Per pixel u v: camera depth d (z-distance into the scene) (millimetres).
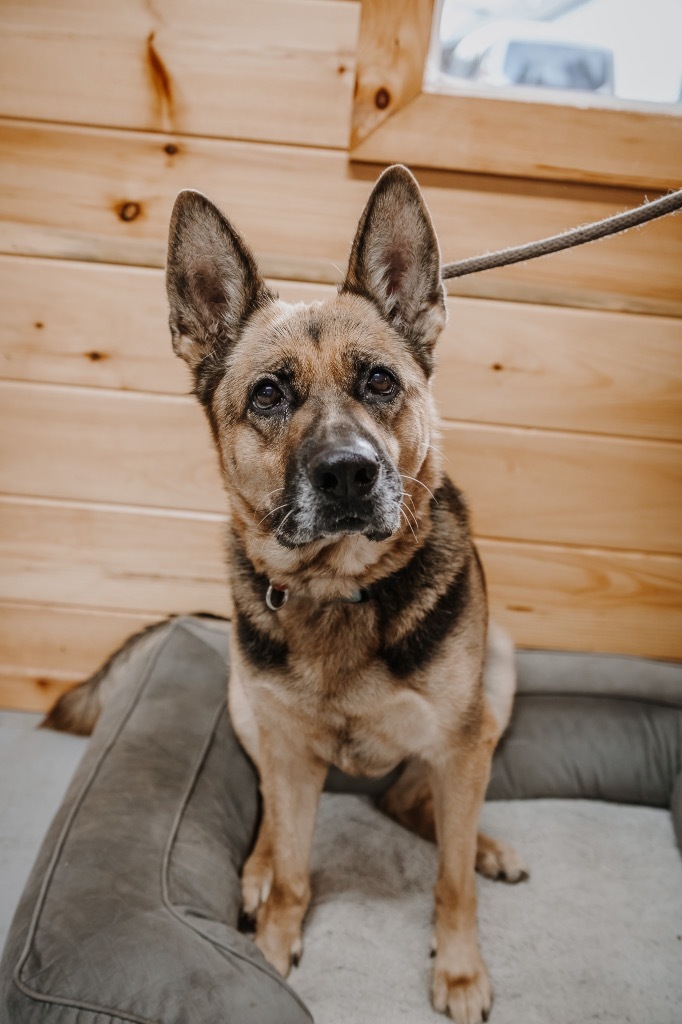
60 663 2348
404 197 1380
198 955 1249
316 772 1573
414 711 1365
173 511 2174
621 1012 1409
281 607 1400
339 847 1790
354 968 1486
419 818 1795
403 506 1314
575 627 2252
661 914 1623
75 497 2168
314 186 1887
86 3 1749
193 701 1892
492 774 1918
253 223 1927
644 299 1938
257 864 1653
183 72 1801
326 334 1345
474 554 1598
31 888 1394
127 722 1793
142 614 2287
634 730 1940
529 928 1579
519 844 1798
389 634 1353
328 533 1238
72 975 1199
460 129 1793
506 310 1956
